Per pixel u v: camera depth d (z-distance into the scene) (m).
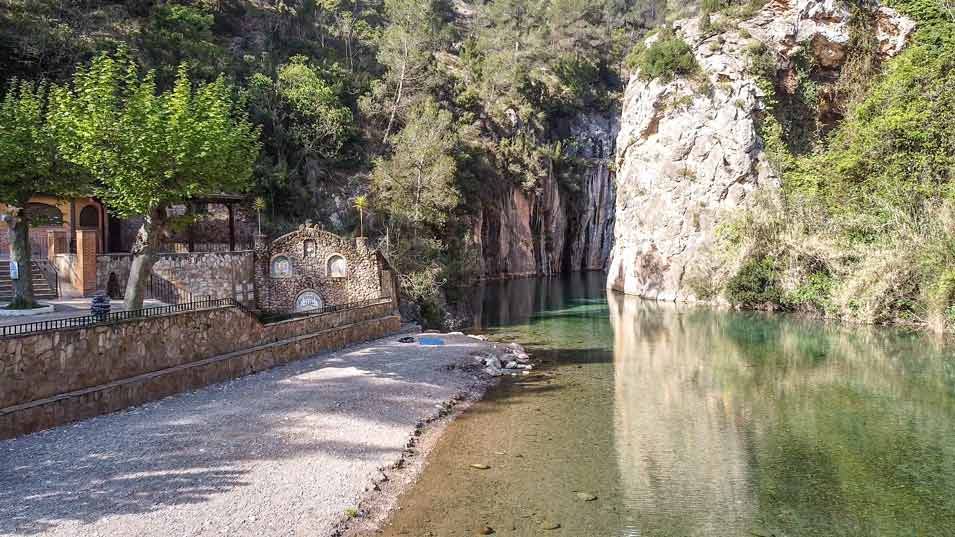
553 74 112.94
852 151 47.38
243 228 45.03
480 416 20.59
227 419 17.34
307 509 12.47
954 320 36.19
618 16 135.12
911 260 38.81
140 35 53.66
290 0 83.06
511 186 89.50
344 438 16.84
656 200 59.25
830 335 37.25
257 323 24.45
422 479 14.88
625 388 24.83
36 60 43.47
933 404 22.38
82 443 14.53
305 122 58.34
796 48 55.97
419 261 44.81
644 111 60.38
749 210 49.56
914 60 49.03
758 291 48.41
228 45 68.00
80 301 25.92
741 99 54.03
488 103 94.56
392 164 56.34
